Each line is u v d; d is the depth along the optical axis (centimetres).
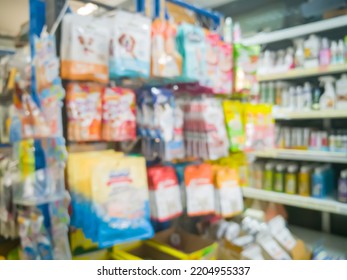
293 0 301
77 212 115
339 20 243
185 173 151
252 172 308
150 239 160
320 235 291
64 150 109
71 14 113
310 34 283
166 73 131
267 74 290
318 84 295
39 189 109
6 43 311
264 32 314
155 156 149
